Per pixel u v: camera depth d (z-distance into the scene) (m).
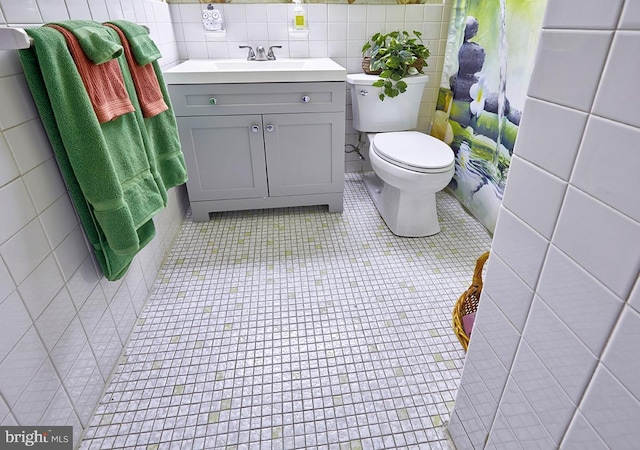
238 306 1.49
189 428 1.05
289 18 2.15
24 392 0.82
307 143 1.97
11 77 0.81
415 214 1.89
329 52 2.28
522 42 1.58
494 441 0.80
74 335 1.01
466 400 0.91
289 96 1.84
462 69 2.11
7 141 0.79
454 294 1.54
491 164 1.89
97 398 1.11
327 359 1.26
